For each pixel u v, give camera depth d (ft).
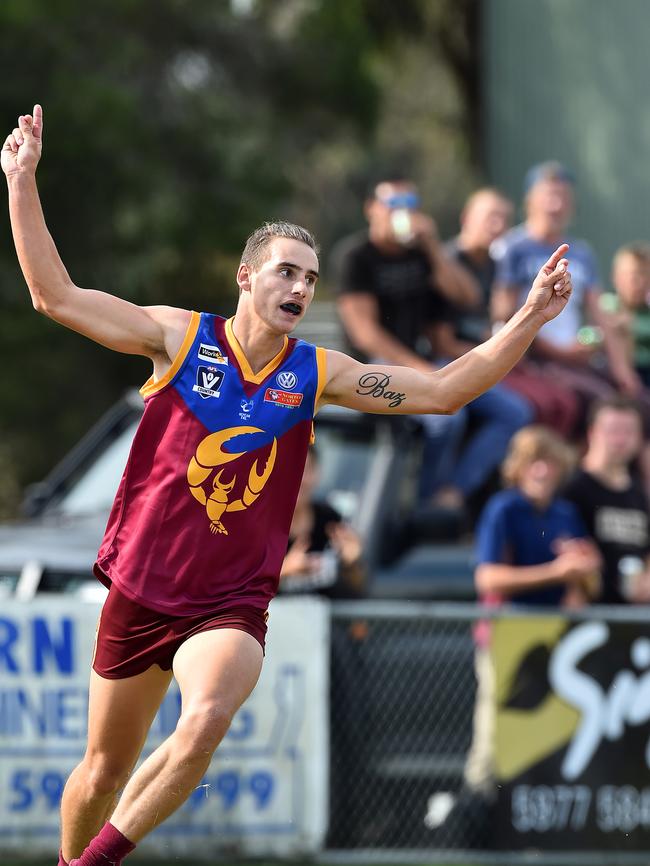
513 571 87.76
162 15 263.49
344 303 106.22
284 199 268.62
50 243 52.85
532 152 193.57
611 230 178.50
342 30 271.90
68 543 86.74
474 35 219.61
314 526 87.97
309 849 82.74
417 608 84.12
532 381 106.42
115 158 241.96
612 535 94.43
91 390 250.78
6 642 81.05
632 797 85.40
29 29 238.27
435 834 83.97
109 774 56.80
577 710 85.20
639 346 118.32
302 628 82.99
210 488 53.78
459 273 107.86
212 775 82.38
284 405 54.44
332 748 83.66
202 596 54.08
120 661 55.01
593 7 181.06
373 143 295.89
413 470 96.27
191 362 53.93
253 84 274.77
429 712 84.48
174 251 250.37
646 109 172.24
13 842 81.15
